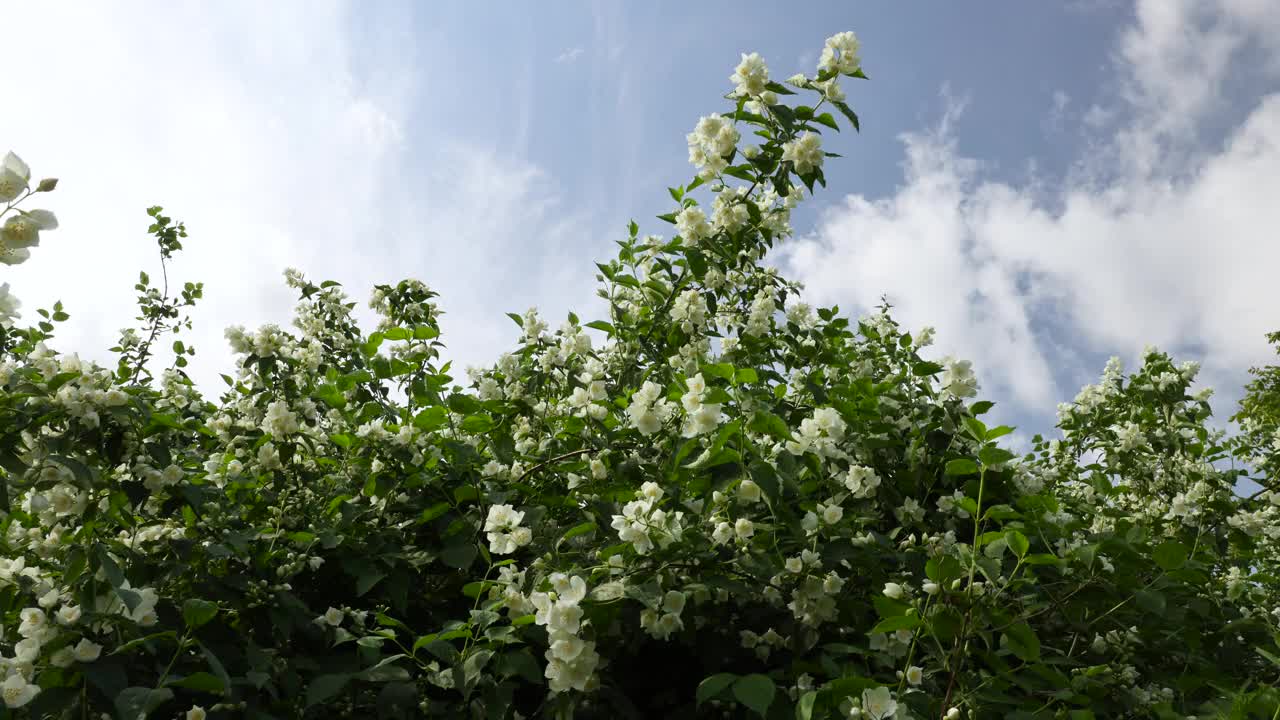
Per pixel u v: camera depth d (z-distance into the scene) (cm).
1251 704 287
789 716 295
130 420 283
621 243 502
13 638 275
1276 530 457
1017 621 264
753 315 502
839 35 453
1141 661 359
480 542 346
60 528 300
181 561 309
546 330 479
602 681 313
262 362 390
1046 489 424
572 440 397
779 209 506
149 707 244
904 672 272
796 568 312
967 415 392
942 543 333
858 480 346
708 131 448
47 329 492
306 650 321
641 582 300
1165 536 469
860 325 552
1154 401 571
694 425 325
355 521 363
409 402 433
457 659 286
